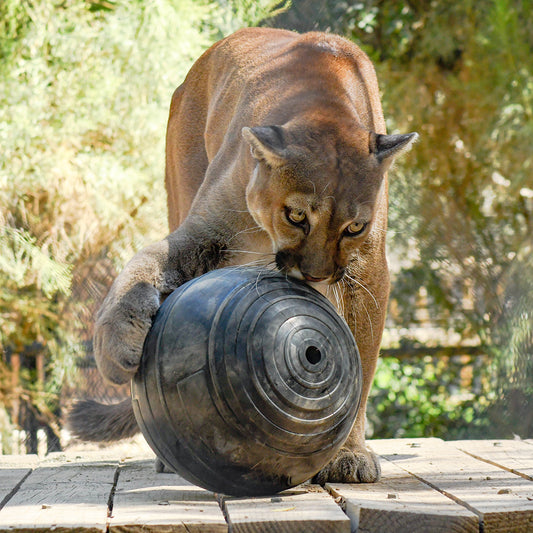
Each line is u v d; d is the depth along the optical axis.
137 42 21.89
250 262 10.85
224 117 12.82
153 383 8.93
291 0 24.64
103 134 21.89
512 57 25.55
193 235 11.07
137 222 21.97
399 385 27.00
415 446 14.00
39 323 21.11
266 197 10.41
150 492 10.23
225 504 9.12
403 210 26.77
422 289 27.64
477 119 26.91
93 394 21.70
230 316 8.73
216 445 8.70
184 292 9.20
